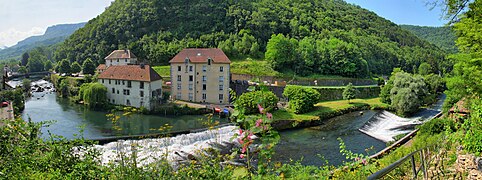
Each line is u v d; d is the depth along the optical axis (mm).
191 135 28750
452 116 19781
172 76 49969
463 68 13750
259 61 75438
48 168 5207
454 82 15305
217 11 100250
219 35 87000
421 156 6121
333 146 28062
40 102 52531
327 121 38656
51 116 39938
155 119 39219
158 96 47156
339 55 72562
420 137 19594
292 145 28406
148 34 94688
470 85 13156
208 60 48438
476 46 10641
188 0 106500
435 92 56969
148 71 46312
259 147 5094
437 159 8789
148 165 6203
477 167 7602
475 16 9023
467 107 15195
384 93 49281
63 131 32125
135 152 6754
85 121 37062
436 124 19625
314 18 112000
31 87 73750
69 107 47188
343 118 40312
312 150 26781
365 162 8242
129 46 86188
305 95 39812
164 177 5918
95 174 5430
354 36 103500
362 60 76000
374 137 31109
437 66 99375
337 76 71375
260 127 4957
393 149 20906
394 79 49344
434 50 126750
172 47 80938
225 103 48531
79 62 95812
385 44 112438
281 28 95688
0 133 5152
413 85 43500
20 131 5449
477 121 9047
